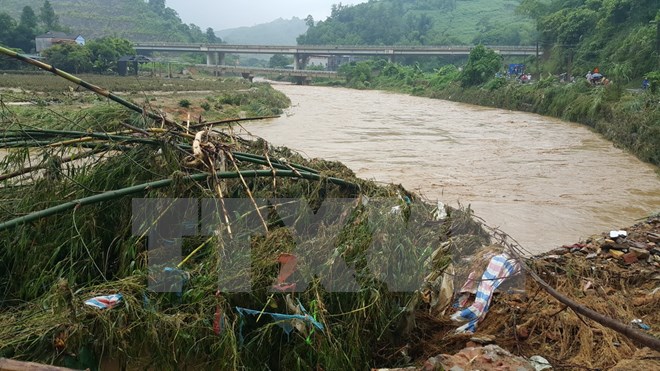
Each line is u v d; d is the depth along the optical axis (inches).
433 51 3056.1
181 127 229.5
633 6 1659.7
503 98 1604.3
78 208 182.5
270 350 161.3
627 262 247.4
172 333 150.6
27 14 2452.0
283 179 221.6
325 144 760.3
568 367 159.5
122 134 223.1
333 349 154.3
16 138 211.0
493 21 4552.2
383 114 1327.5
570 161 663.1
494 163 634.8
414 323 178.2
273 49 3319.4
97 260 183.9
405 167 594.9
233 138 250.1
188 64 3117.6
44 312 152.1
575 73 1752.0
